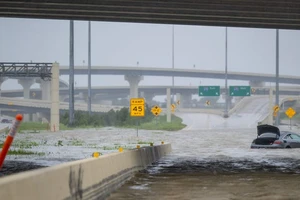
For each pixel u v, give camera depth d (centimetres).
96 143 5541
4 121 17312
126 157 2078
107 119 12375
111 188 1647
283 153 4019
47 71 9050
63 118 12088
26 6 3728
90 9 3769
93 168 1412
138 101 6556
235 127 11050
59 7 3747
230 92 14600
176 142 6072
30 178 901
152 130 9650
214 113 17662
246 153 4091
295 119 15625
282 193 1647
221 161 3228
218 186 1841
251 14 3941
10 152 3953
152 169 2608
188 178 2139
